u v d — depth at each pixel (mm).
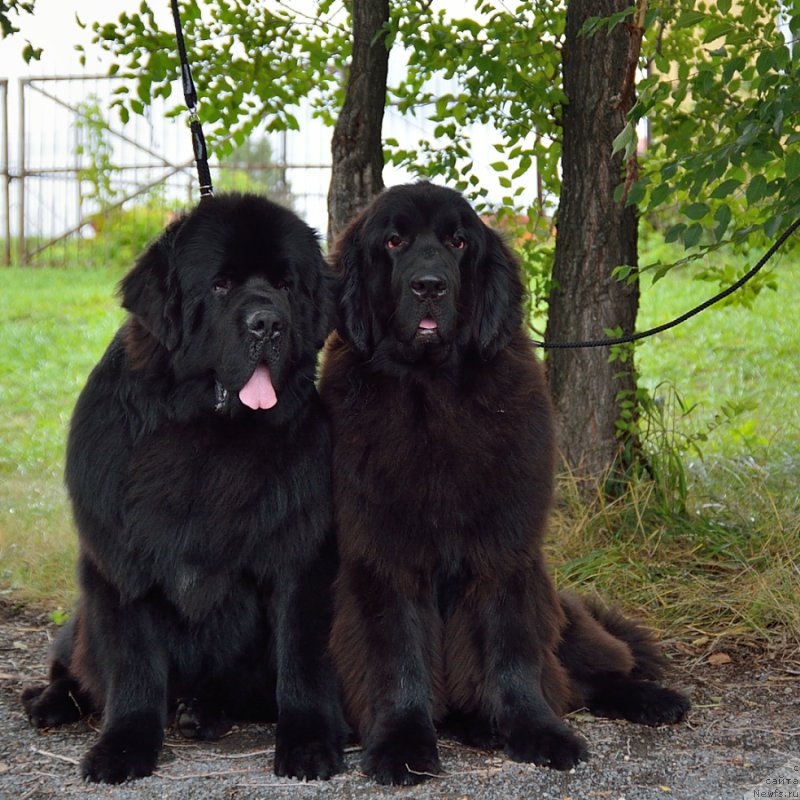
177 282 3291
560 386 5605
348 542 3355
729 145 4055
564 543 5254
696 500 5828
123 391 3316
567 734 3238
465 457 3340
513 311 3660
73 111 15203
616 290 5496
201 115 5996
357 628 3336
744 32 4086
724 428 7418
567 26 5434
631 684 3688
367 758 3146
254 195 3506
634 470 5570
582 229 5465
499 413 3434
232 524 3229
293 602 3342
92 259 15344
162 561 3211
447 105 5992
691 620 4668
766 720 3592
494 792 2980
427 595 3393
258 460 3262
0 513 6211
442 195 3600
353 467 3371
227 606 3361
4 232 15625
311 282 3508
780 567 4766
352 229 3746
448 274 3373
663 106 5531
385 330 3502
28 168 15508
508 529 3342
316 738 3188
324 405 3557
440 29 5414
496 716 3350
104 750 3098
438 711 3414
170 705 3596
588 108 5367
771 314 10703
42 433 8273
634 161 5262
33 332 11344
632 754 3275
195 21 5891
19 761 3221
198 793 2973
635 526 5387
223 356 3199
